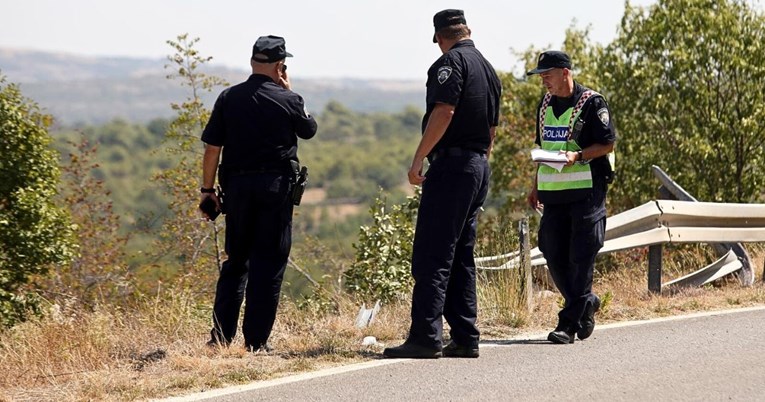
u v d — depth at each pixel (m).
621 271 34.03
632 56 54.78
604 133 21.73
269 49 21.17
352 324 24.22
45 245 48.56
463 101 19.95
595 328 23.30
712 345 20.66
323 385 17.80
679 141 53.06
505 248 29.81
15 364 20.03
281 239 21.42
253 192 21.05
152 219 55.03
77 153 56.28
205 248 55.12
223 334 21.84
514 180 65.44
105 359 20.25
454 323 20.41
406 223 35.94
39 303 45.81
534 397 16.84
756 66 51.00
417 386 17.67
